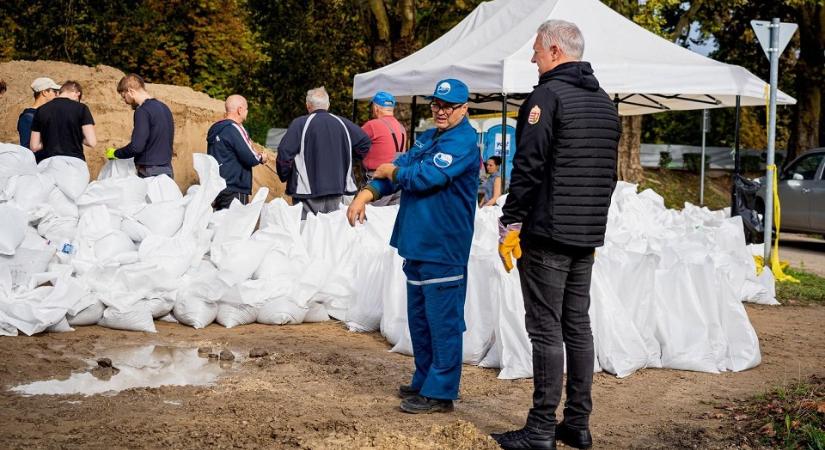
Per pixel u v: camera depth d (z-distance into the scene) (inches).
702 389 229.0
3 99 495.8
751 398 218.4
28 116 359.9
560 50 172.2
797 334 310.3
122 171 348.8
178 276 280.2
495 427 188.2
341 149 349.4
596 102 171.3
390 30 709.9
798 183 650.2
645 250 296.4
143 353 241.1
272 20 1077.8
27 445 161.8
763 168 1229.1
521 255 175.0
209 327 279.4
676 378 239.8
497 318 236.4
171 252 281.0
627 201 361.4
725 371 249.6
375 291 281.0
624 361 240.4
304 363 236.8
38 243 269.4
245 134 356.5
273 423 180.5
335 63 1099.9
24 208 276.2
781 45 453.1
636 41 432.1
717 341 250.5
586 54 412.8
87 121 340.5
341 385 216.5
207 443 166.9
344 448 166.1
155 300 275.4
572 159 168.4
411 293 199.5
